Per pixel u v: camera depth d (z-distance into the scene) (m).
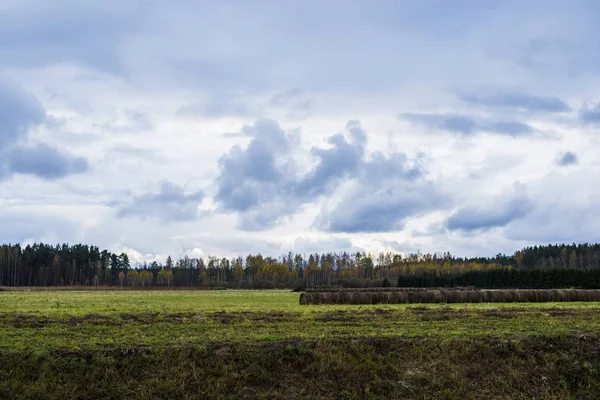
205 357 20.14
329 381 19.70
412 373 20.45
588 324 29.28
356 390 19.42
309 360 20.59
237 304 46.06
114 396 17.94
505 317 33.00
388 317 32.12
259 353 20.52
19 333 23.53
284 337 22.78
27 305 42.41
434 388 19.88
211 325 26.97
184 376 18.97
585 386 20.88
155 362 19.55
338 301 48.31
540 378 21.06
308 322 28.92
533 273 109.25
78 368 18.81
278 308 39.31
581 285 100.19
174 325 26.73
